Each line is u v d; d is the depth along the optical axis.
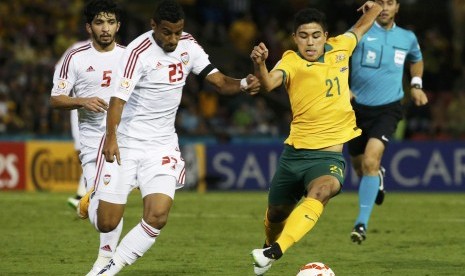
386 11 36.03
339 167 25.83
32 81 75.25
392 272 28.69
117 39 84.00
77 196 41.53
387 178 64.56
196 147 64.56
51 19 85.00
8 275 27.92
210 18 96.50
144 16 96.25
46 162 62.03
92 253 32.47
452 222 42.75
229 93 25.44
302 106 26.12
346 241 36.03
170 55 25.00
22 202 51.03
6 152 61.66
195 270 29.06
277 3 97.94
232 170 64.56
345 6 95.25
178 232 38.62
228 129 77.56
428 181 64.62
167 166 25.02
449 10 97.88
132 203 51.84
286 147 26.53
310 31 25.95
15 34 81.94
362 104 36.34
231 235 37.72
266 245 28.27
